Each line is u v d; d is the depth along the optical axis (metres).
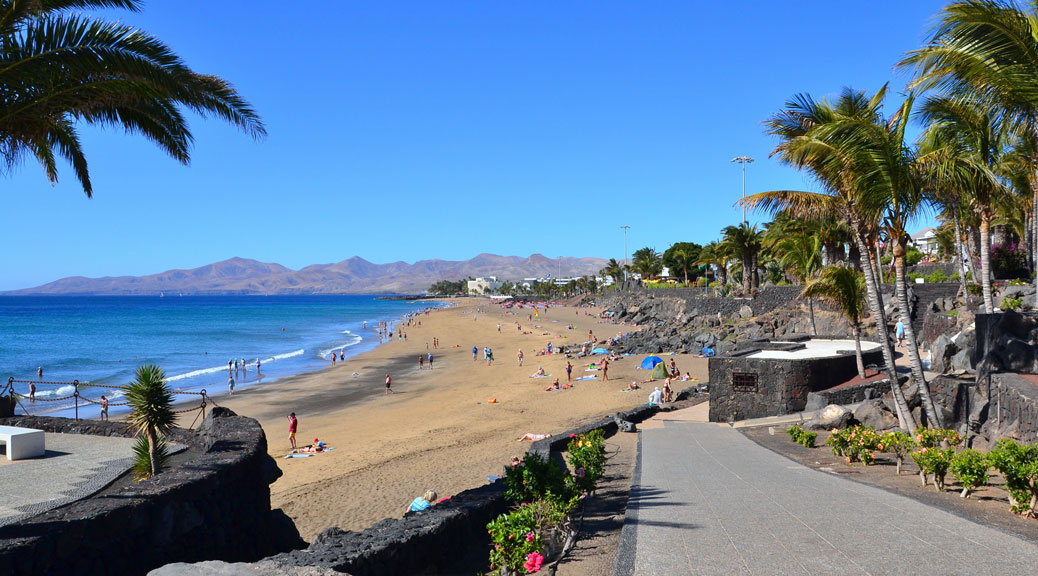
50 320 152.38
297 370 60.56
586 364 50.88
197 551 9.06
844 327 42.47
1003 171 18.67
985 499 9.05
